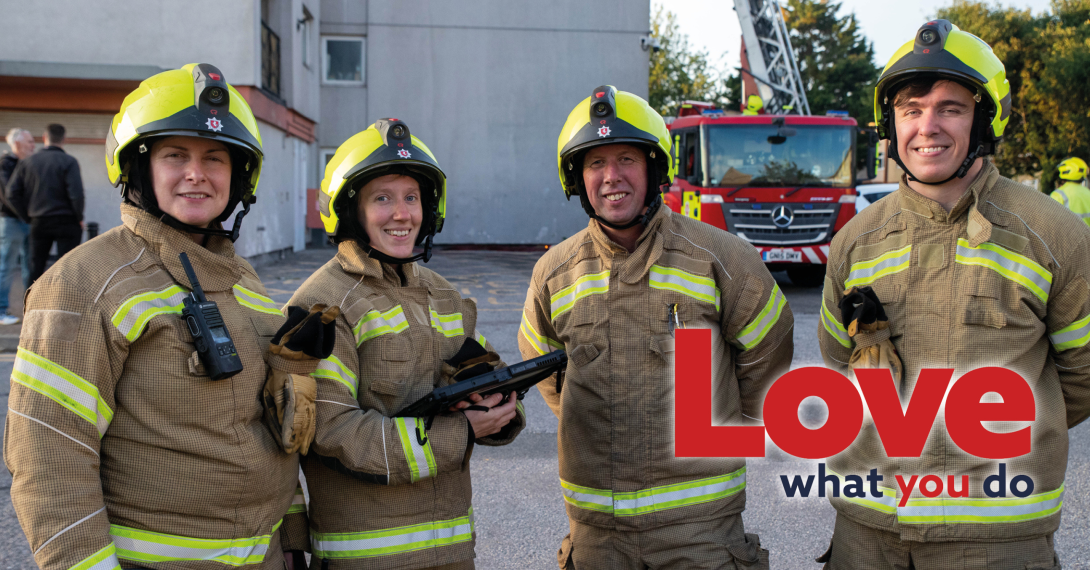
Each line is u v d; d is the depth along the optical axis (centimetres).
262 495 175
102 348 156
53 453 149
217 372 162
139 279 164
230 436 168
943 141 195
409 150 204
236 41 1178
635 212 224
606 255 229
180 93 171
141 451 162
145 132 166
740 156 1066
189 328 164
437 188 219
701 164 1073
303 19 1558
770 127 1066
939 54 192
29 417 150
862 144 1285
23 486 149
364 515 197
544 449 455
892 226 211
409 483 198
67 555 148
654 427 223
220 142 175
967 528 199
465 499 211
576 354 229
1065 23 2808
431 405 195
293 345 173
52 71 1023
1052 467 199
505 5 1734
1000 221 196
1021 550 199
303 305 197
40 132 1106
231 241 189
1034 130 2684
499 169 1764
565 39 1752
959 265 199
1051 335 200
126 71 1043
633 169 222
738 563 221
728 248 231
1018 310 194
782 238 1059
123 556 160
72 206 705
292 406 173
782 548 336
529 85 1755
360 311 201
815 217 1057
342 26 1712
